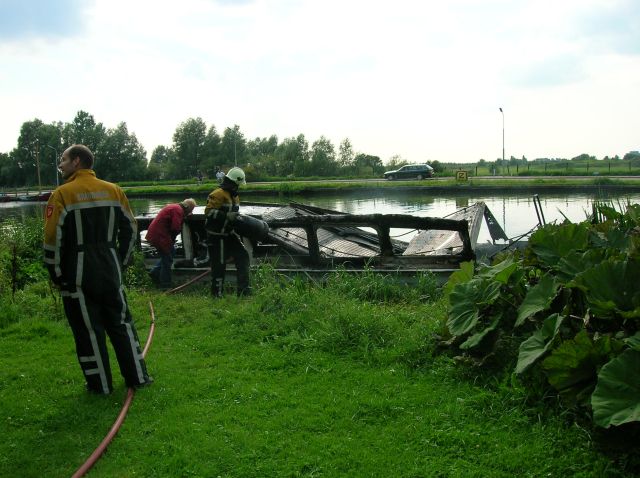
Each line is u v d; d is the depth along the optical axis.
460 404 4.48
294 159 78.69
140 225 10.87
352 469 3.70
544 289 4.79
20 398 4.93
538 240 5.42
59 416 4.56
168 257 9.67
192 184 65.38
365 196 41.22
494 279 5.21
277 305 6.97
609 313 4.18
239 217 8.34
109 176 84.56
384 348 5.71
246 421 4.38
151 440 4.15
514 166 74.75
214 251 8.41
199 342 6.29
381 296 8.30
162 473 3.75
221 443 4.05
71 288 4.75
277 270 9.30
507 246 10.88
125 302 5.04
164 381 5.17
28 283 9.80
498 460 3.73
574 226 5.36
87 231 4.71
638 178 39.16
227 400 4.78
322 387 4.96
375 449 3.94
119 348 4.95
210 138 85.56
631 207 6.38
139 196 52.28
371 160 77.75
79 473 3.71
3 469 3.83
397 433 4.14
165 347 6.19
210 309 7.63
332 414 4.45
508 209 25.98
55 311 7.62
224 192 8.38
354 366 5.41
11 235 12.24
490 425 4.17
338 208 31.39
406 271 8.99
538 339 4.41
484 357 4.88
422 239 11.77
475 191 39.38
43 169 86.44
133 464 3.87
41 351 6.17
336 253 10.17
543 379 4.40
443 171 63.19
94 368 4.89
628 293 4.27
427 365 5.28
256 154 97.31
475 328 5.15
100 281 4.76
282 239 9.83
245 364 5.56
